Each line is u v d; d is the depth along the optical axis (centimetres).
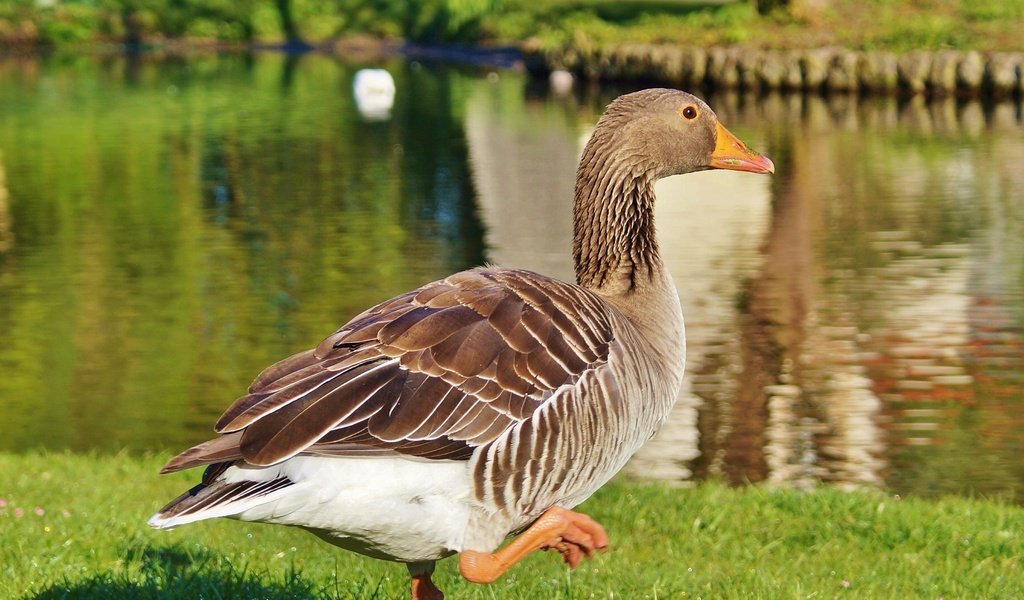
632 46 3916
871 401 1203
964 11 3959
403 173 2520
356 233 1998
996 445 1083
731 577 711
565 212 2128
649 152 607
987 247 1784
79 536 729
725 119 3112
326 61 4766
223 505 423
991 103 3266
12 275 1766
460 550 478
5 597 599
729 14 4188
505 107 3447
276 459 429
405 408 456
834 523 838
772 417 1167
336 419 444
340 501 448
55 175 2553
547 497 493
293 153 2778
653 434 568
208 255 1872
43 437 1136
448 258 1820
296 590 622
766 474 1030
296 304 1594
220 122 3244
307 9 5647
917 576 723
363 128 3114
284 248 1906
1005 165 2417
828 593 679
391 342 471
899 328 1427
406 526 463
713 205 2156
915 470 1034
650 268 600
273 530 836
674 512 857
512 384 477
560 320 503
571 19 4844
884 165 2458
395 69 4456
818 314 1488
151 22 5606
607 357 511
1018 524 830
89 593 602
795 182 2330
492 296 499
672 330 594
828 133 2864
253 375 1315
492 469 471
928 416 1159
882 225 1950
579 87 3875
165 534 763
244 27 5628
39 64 4769
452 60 4697
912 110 3197
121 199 2312
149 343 1438
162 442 1125
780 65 3597
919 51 3494
